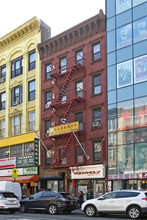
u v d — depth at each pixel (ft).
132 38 87.76
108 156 86.48
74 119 98.48
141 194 56.03
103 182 85.92
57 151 100.48
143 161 78.84
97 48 97.09
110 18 94.32
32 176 103.71
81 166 90.12
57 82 105.91
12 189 80.64
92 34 98.27
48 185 101.65
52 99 105.09
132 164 80.84
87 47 98.99
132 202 55.67
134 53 86.38
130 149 82.17
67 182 95.35
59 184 98.02
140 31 86.33
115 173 83.66
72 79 101.04
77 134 92.63
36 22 117.91
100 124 90.68
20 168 110.11
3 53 132.67
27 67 119.55
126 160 82.33
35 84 115.44
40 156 106.01
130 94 85.10
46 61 111.55
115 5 93.97
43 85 111.34
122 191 58.44
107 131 88.12
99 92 93.71
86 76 97.45
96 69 94.94
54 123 103.55
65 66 104.78
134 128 82.43
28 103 116.26
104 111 90.48
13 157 114.32
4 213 69.72
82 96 97.96
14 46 127.34
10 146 120.67
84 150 91.97
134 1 89.45
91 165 88.69
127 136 83.56
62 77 104.47
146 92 81.66
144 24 85.81
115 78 89.56
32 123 114.42
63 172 95.96
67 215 64.13
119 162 83.61
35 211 74.18
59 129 96.58
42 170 102.68
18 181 106.01
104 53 93.81
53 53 109.91
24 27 120.98
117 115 86.89
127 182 81.61
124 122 84.94
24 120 116.06
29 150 111.75
